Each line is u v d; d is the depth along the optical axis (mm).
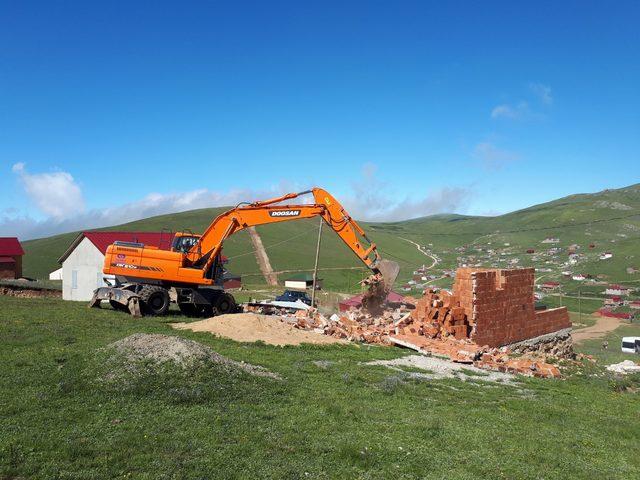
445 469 7676
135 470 6684
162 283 21844
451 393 12531
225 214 22734
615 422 11289
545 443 9328
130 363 10711
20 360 11633
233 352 14594
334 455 7762
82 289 36500
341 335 19453
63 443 7293
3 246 54938
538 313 24344
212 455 7324
